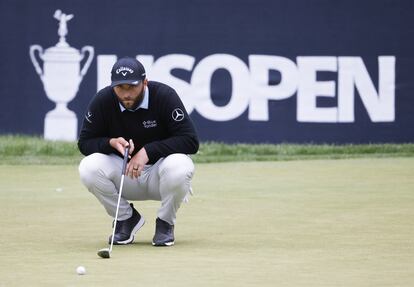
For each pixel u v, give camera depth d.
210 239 28.84
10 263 24.58
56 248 27.12
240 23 55.25
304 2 54.91
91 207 36.47
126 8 55.91
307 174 47.22
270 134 55.34
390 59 55.00
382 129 55.22
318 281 22.05
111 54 56.03
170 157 26.91
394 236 29.23
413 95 55.00
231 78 55.44
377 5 54.78
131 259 25.14
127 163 27.23
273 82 55.22
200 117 55.75
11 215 34.34
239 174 47.44
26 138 56.38
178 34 55.69
